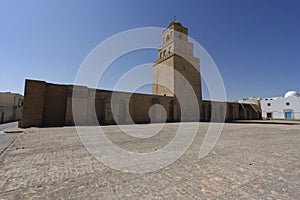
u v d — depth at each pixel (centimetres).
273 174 367
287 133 1177
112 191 288
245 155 537
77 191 288
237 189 295
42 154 545
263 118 4662
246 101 4944
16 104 3356
